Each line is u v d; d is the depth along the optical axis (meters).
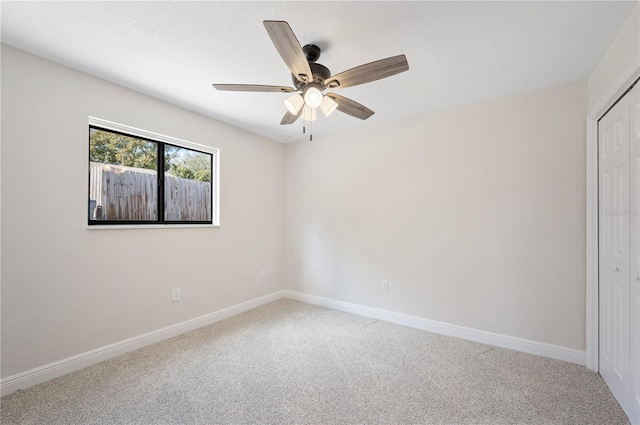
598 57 1.95
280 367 2.23
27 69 1.94
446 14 1.55
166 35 1.77
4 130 1.86
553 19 1.58
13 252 1.89
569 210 2.32
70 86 2.14
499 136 2.62
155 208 2.79
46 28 1.70
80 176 2.19
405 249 3.13
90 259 2.25
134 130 2.53
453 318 2.84
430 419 1.66
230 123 3.34
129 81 2.35
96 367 2.21
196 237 3.03
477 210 2.72
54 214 2.06
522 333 2.50
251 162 3.67
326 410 1.74
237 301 3.48
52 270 2.05
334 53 1.93
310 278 3.91
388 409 1.74
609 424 1.61
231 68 2.15
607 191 1.94
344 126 3.45
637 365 1.54
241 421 1.64
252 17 1.60
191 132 2.96
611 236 1.89
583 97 2.27
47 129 2.03
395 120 3.21
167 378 2.07
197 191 3.17
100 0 1.47
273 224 4.00
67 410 1.72
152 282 2.65
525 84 2.36
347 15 1.57
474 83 2.35
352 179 3.53
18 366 1.90
